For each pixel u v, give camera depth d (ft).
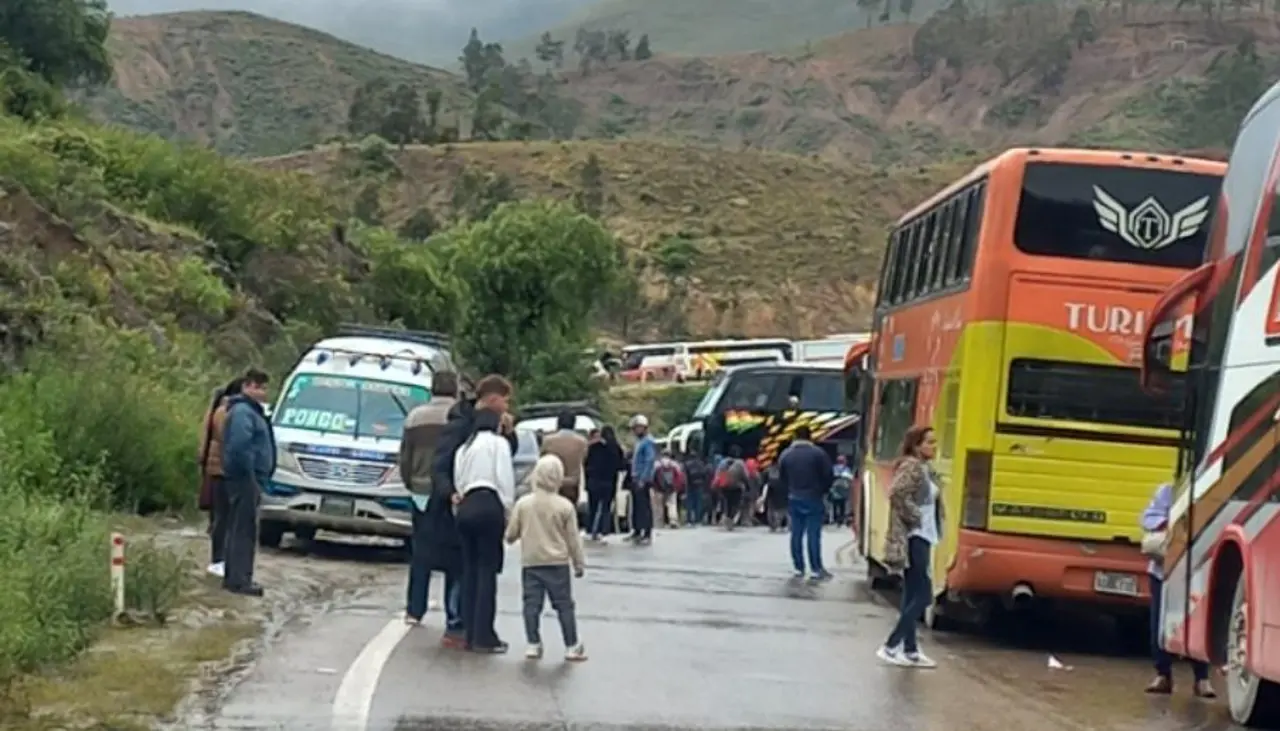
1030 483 55.36
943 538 56.85
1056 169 55.88
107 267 107.76
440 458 47.83
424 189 390.21
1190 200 55.67
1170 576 45.39
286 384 74.95
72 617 44.39
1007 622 64.28
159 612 48.88
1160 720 42.29
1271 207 39.40
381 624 51.52
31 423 69.00
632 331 338.75
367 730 35.19
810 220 391.45
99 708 35.99
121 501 74.08
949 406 57.77
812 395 167.63
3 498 51.42
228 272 130.00
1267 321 38.70
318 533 80.23
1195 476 43.50
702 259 367.66
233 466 55.11
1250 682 39.88
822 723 38.70
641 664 46.57
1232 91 650.02
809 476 79.71
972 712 41.65
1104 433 55.26
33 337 82.84
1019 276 55.67
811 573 79.61
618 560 84.53
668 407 252.21
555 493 46.83
